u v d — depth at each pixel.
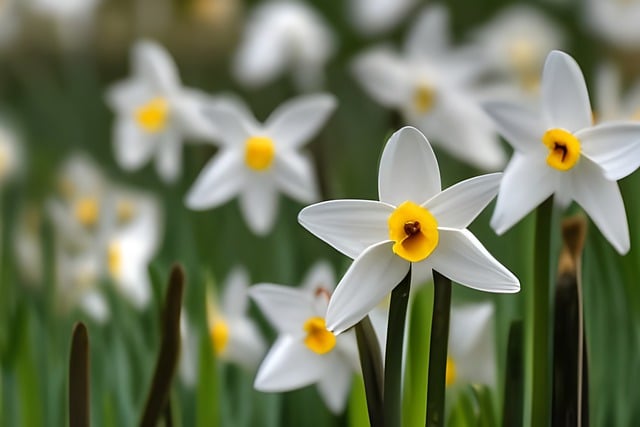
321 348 0.68
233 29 3.12
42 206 1.37
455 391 0.70
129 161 1.07
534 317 0.65
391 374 0.62
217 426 0.72
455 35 3.16
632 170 0.62
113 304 0.83
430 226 0.61
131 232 1.03
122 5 3.12
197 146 1.19
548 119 0.63
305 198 0.87
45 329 0.82
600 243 0.75
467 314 0.70
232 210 1.26
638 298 0.75
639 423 0.76
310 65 1.39
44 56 2.50
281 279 0.94
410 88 1.05
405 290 0.61
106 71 3.09
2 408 0.75
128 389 0.78
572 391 0.65
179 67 3.03
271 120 0.89
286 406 0.81
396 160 0.61
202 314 0.72
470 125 1.05
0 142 1.51
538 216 0.64
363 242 0.61
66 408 0.77
